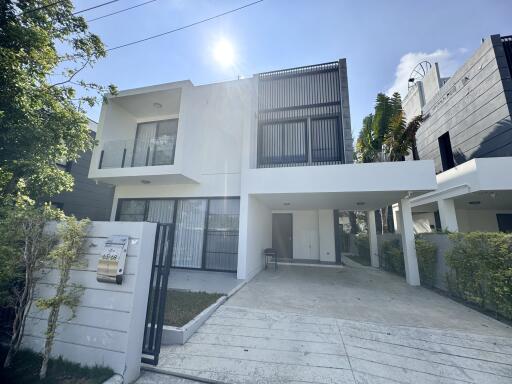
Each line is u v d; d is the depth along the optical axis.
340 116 8.46
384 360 2.76
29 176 4.53
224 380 2.39
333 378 2.43
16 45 4.12
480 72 8.13
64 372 2.36
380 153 9.16
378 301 4.82
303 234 10.27
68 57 5.30
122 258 2.49
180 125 6.95
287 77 9.23
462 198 8.12
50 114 4.78
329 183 5.83
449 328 3.54
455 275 5.17
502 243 3.92
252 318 3.83
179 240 7.68
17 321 2.75
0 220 2.46
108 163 7.67
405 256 6.62
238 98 7.95
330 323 3.68
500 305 3.92
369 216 10.05
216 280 6.05
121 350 2.36
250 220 6.61
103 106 7.95
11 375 2.32
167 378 2.46
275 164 8.66
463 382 2.41
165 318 3.52
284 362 2.70
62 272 2.48
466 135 8.87
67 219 2.61
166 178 7.26
